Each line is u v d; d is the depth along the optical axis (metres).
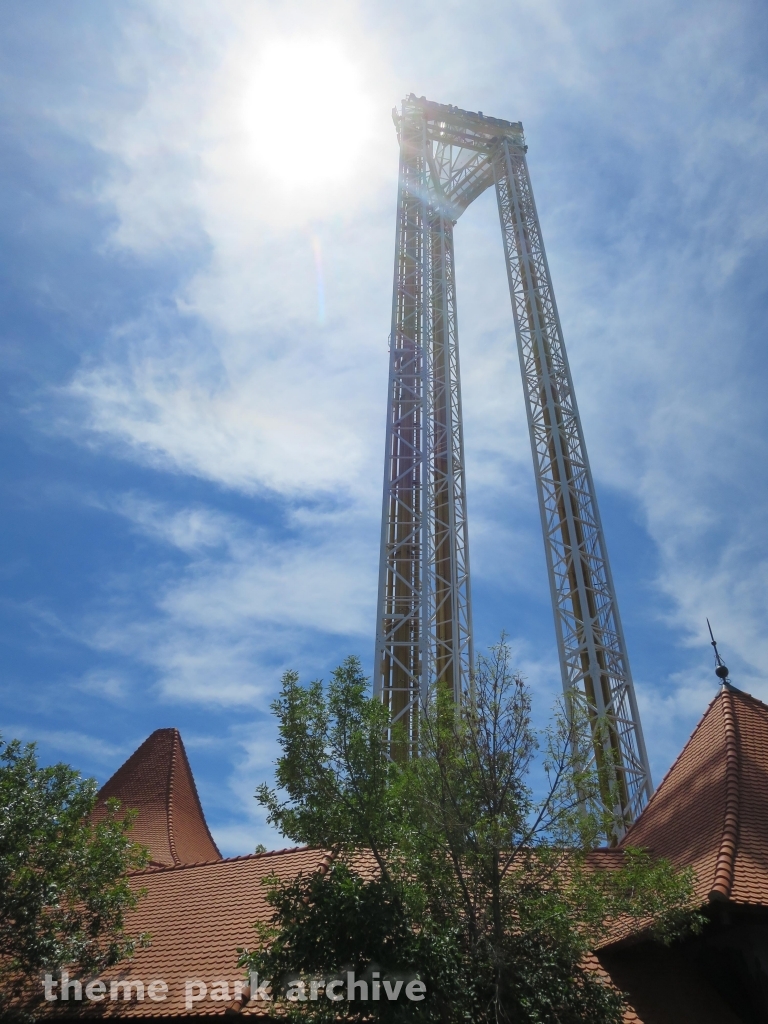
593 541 42.19
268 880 15.14
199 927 19.00
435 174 55.38
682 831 19.47
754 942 16.11
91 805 19.14
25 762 18.67
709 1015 16.27
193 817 33.41
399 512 42.59
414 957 12.92
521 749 15.62
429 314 46.41
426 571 37.94
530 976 13.38
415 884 14.20
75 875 17.86
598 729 16.81
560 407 45.81
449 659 39.81
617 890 14.97
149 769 34.22
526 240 51.38
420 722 16.47
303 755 15.52
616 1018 13.70
